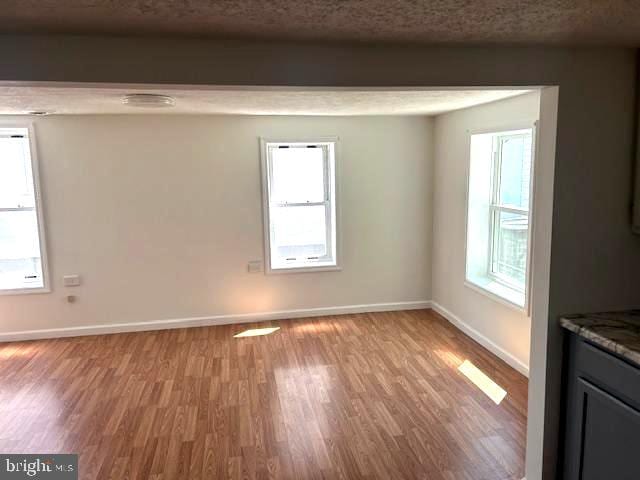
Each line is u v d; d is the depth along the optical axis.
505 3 1.46
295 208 5.16
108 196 4.68
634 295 2.28
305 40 1.82
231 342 4.56
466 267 4.59
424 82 1.96
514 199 4.05
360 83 1.91
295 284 5.20
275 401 3.41
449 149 4.86
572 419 2.20
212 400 3.44
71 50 1.71
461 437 2.94
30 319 4.72
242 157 4.86
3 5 1.39
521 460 2.72
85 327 4.82
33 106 3.76
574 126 2.11
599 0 1.45
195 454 2.81
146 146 4.68
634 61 2.11
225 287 5.04
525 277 3.69
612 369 1.93
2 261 4.70
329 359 4.13
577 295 2.23
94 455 2.81
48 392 3.60
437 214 5.24
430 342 4.49
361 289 5.36
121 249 4.79
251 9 1.47
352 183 5.15
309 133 4.96
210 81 1.80
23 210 4.66
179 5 1.42
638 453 1.83
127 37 1.73
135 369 3.99
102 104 3.65
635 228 2.19
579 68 2.07
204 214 4.89
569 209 2.16
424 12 1.53
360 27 1.68
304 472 2.63
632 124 2.16
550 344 2.24
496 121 3.92
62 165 4.56
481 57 1.99
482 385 3.61
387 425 3.08
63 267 4.70
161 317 4.96
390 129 5.13
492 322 4.21
